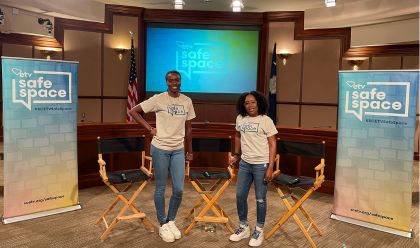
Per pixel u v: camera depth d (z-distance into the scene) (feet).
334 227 12.60
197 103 27.55
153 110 10.99
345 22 24.85
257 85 27.76
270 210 14.15
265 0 24.45
